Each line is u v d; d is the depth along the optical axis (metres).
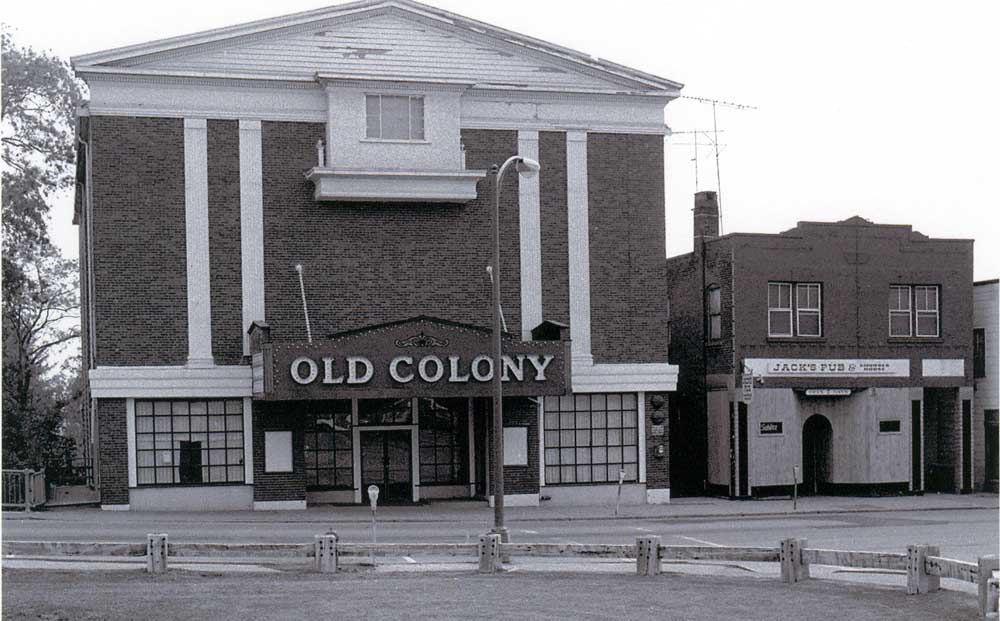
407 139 38.22
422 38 38.84
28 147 50.41
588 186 40.09
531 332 39.38
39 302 54.88
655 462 40.53
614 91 40.16
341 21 38.19
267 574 22.00
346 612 16.98
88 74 36.09
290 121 37.69
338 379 35.34
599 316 40.03
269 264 37.41
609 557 22.20
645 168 40.59
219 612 16.92
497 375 28.16
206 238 36.94
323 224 37.88
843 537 29.86
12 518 33.50
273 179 37.53
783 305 43.34
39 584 20.08
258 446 37.00
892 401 44.22
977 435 46.22
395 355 35.81
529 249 39.50
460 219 38.94
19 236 50.53
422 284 38.56
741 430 42.41
